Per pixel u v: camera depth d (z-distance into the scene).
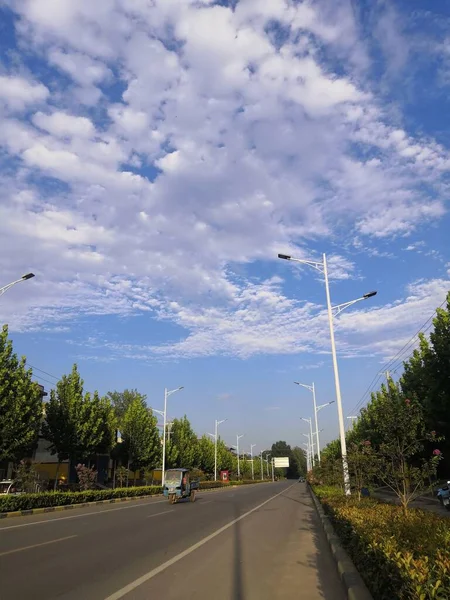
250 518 18.00
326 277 21.12
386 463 10.58
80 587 7.12
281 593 6.84
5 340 23.48
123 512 20.61
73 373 30.50
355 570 7.01
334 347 19.95
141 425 41.50
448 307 18.19
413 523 7.29
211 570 8.44
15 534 13.23
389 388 27.88
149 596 6.66
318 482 34.44
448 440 19.73
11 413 22.39
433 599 3.60
